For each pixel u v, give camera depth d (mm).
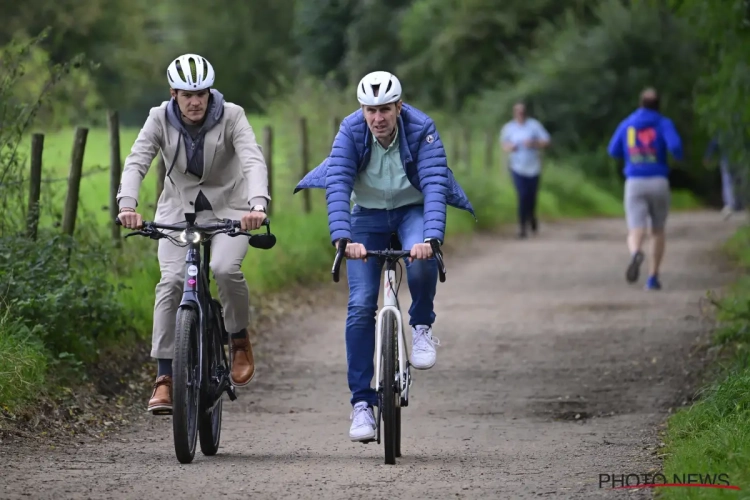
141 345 31984
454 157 87375
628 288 48812
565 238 74938
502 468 20875
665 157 47750
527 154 74812
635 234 48062
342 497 18094
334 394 30359
